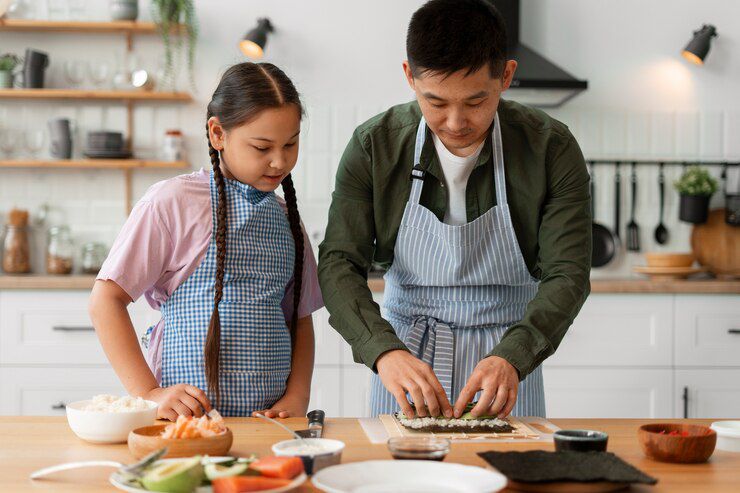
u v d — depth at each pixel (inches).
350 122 151.2
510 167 68.4
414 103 71.4
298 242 69.3
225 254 63.8
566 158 67.9
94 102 150.6
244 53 148.1
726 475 43.6
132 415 50.4
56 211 150.8
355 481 39.5
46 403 129.0
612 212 153.6
